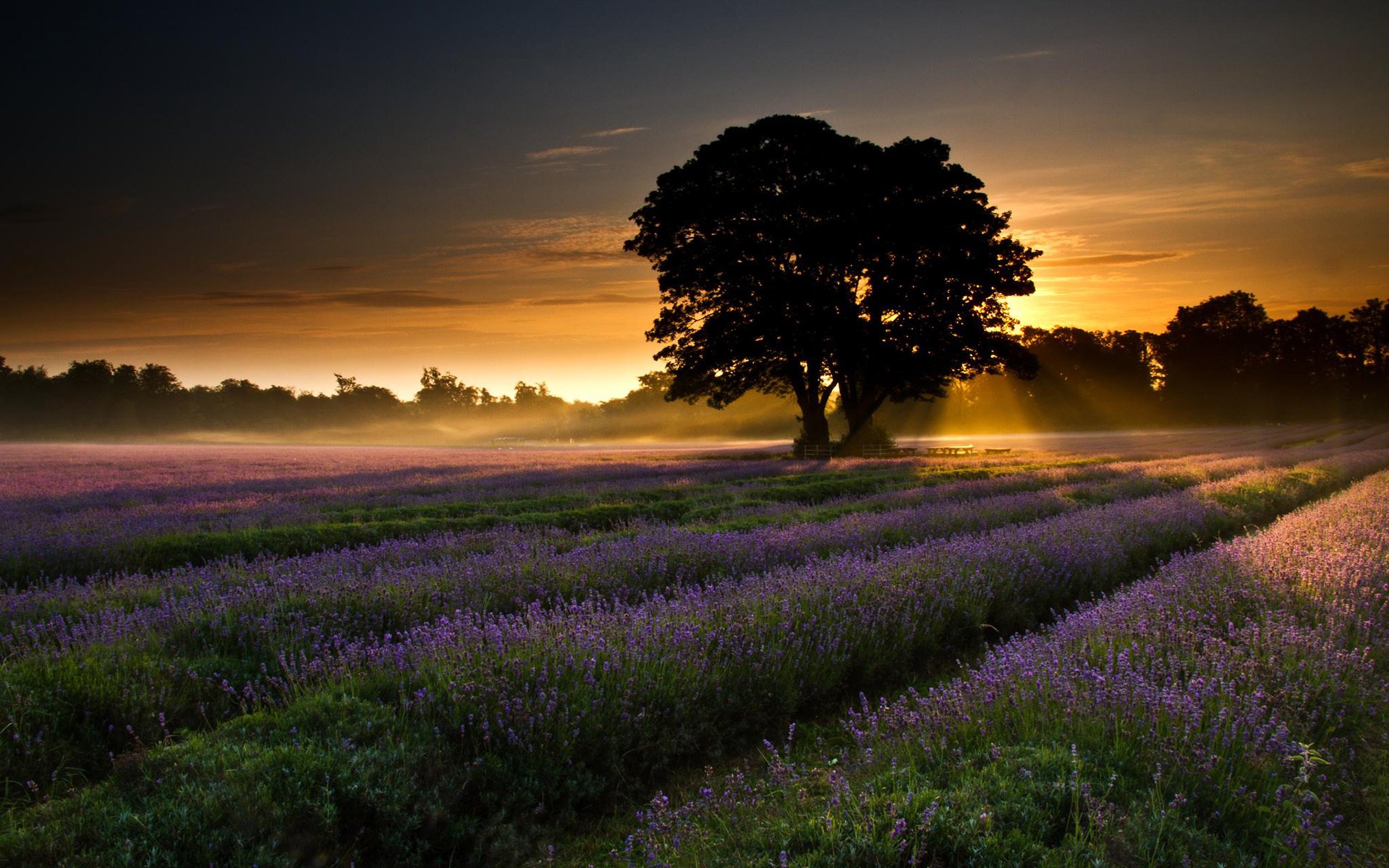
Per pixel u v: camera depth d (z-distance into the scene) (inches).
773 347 1456.7
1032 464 1336.1
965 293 1441.9
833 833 138.6
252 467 1475.1
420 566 372.2
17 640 265.4
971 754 171.0
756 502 691.4
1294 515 507.8
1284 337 5004.9
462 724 191.8
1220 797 153.1
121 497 836.6
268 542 508.7
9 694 205.5
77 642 248.7
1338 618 256.4
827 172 1423.5
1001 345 1477.6
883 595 301.0
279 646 259.3
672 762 207.8
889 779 162.1
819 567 344.5
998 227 1473.9
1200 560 349.7
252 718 194.5
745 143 1427.2
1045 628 303.6
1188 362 4928.6
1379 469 1016.2
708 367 1487.5
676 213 1424.7
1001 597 321.7
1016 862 127.9
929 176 1424.7
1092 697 187.9
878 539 455.2
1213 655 217.5
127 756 174.2
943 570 335.6
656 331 1546.5
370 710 195.2
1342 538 394.3
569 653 225.1
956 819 139.9
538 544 441.4
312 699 202.5
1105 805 140.3
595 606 303.4
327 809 154.3
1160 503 565.0
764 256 1424.7
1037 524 471.2
